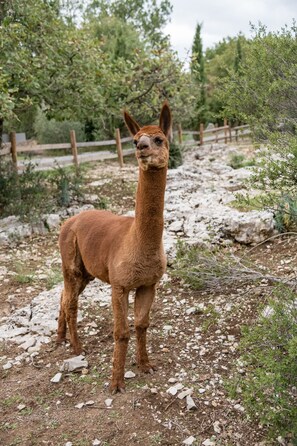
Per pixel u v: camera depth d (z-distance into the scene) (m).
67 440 3.25
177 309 5.05
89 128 22.00
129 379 3.88
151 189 3.28
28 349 4.46
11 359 4.33
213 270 5.32
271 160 3.95
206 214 7.70
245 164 13.34
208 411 3.45
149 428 3.31
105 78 10.20
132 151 17.08
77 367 4.06
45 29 9.28
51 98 9.85
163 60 10.89
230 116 6.18
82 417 3.46
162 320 4.84
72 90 9.81
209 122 30.61
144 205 3.33
